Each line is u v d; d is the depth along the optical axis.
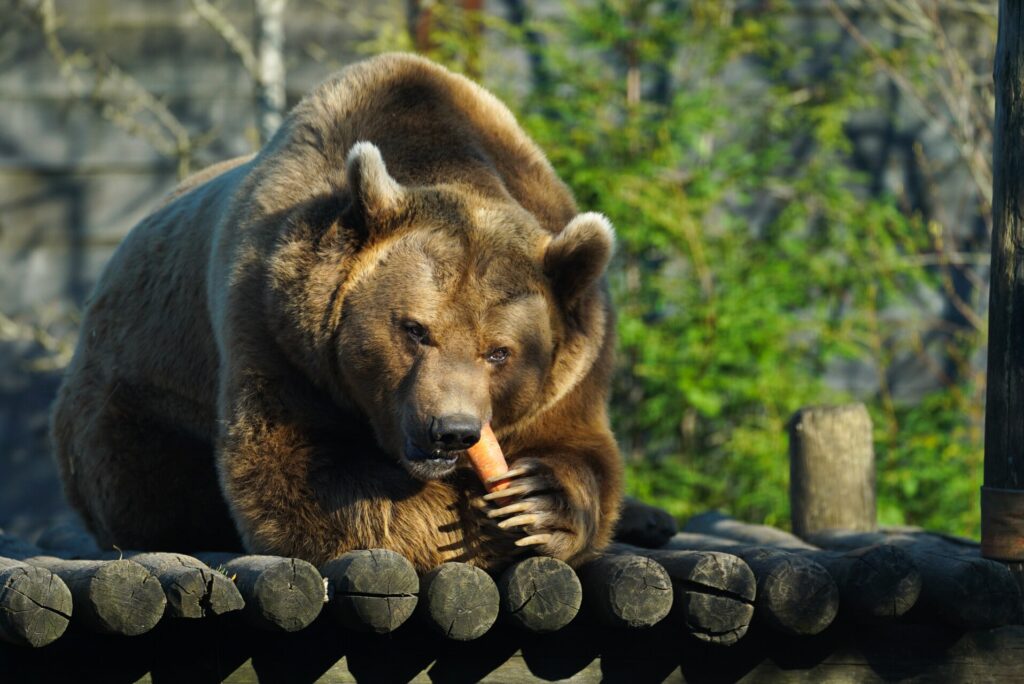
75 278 19.86
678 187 17.14
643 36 17.81
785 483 16.47
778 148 17.97
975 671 8.58
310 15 19.98
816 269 17.56
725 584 8.03
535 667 8.28
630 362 17.72
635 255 17.88
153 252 10.40
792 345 17.83
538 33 19.36
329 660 8.10
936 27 17.92
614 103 18.03
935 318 19.80
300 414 8.33
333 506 8.07
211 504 9.97
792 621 8.09
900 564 8.20
